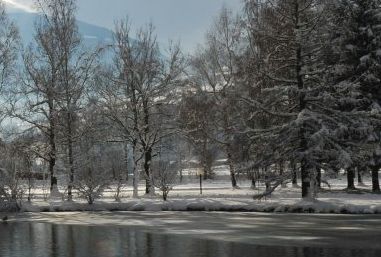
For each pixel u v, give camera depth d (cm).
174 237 2016
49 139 3706
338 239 1891
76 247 1875
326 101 2825
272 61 2914
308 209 2655
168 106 3938
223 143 4109
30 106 3722
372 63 3269
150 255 1694
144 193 3759
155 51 3978
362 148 2964
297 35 2750
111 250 1798
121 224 2425
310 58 2866
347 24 3303
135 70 3809
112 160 3566
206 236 2017
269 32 2872
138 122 3794
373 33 3331
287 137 2792
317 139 2666
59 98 3638
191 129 4216
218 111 4234
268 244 1822
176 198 3194
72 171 3306
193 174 6575
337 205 2628
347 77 3297
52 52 3725
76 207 3083
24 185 3428
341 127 2742
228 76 4309
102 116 3712
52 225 2464
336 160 2812
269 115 2955
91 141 3606
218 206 2864
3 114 3703
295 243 1830
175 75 3984
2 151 3466
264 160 2836
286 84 2952
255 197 2806
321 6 2794
